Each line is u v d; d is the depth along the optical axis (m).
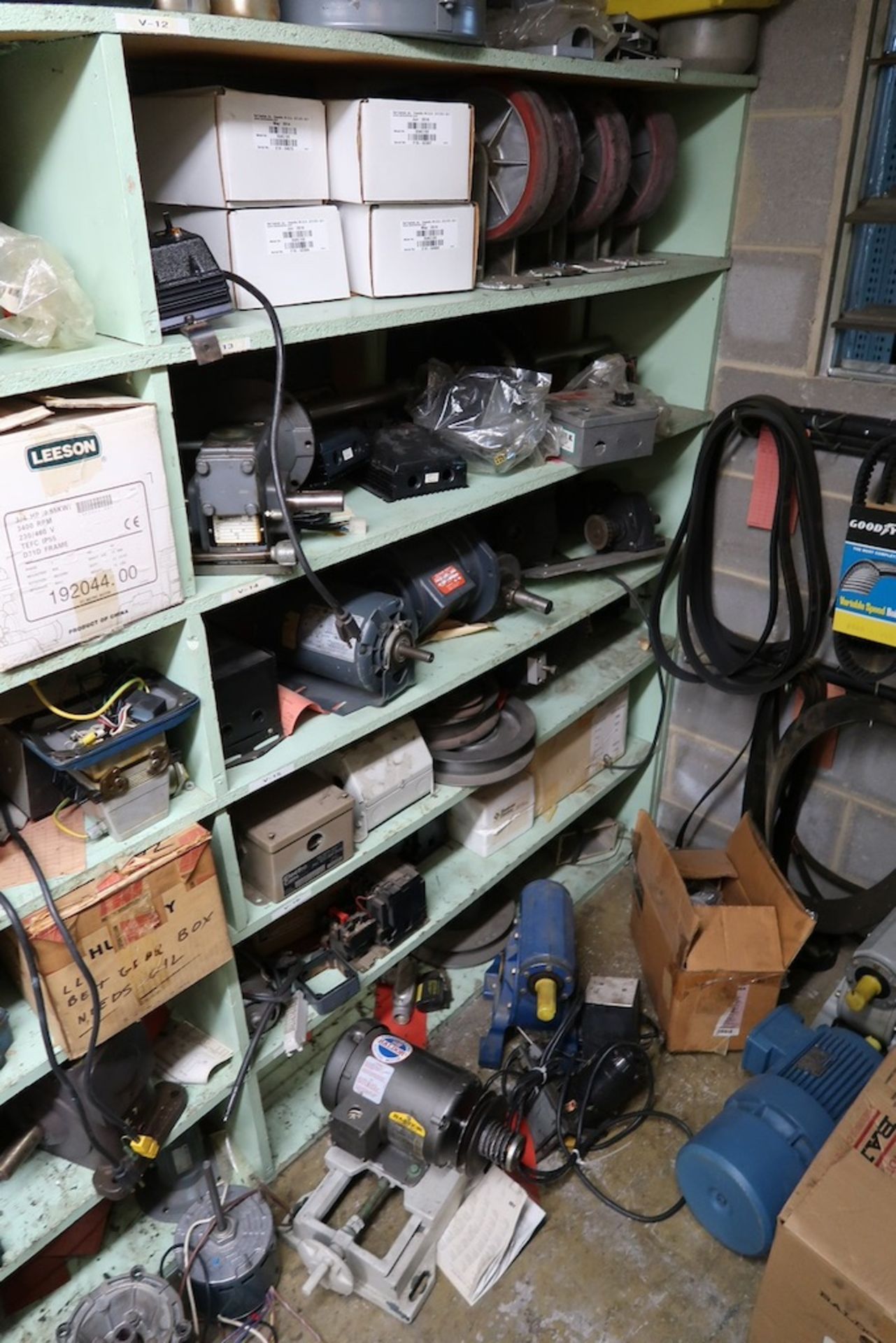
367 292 1.34
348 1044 1.59
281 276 1.24
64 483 0.98
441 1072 1.52
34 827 1.23
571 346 2.05
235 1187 1.57
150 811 1.23
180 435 1.29
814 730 1.97
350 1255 1.47
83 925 1.15
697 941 1.80
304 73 1.42
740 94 1.78
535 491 1.94
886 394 1.77
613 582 2.05
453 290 1.42
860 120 1.67
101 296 1.04
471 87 1.45
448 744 1.77
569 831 2.44
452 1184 1.53
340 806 1.51
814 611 1.89
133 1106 1.38
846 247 1.77
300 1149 1.69
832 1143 1.30
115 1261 1.48
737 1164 1.44
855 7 1.60
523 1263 1.55
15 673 1.02
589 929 2.23
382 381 1.75
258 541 1.24
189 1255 1.39
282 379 1.10
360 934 1.67
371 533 1.35
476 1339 1.44
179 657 1.22
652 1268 1.54
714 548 2.14
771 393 1.94
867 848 2.13
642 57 1.65
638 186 1.77
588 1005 1.87
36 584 1.00
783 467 1.85
